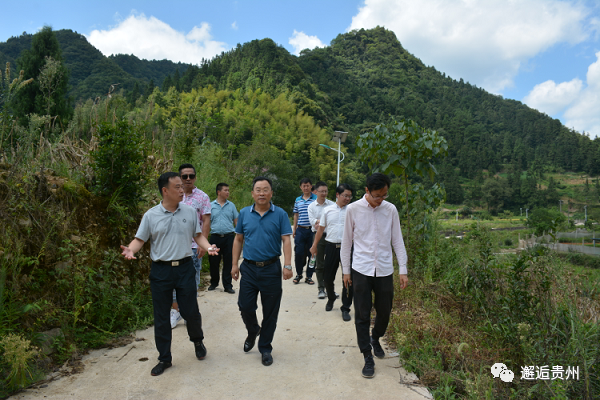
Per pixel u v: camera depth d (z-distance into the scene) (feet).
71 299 11.81
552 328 10.64
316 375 10.13
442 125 555.28
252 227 11.14
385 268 10.66
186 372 10.16
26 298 10.43
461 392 9.55
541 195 396.16
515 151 558.15
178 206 10.48
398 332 12.33
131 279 15.06
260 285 10.90
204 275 22.12
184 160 31.60
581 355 9.55
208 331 13.35
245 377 9.96
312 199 21.52
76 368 10.18
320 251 17.89
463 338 11.95
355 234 10.95
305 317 15.17
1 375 8.93
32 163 13.17
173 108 102.12
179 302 10.42
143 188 16.25
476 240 18.69
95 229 13.69
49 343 10.52
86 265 12.50
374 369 10.37
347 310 14.92
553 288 12.46
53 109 36.73
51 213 11.97
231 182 40.37
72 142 17.30
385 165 19.69
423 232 21.02
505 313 12.00
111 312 12.92
